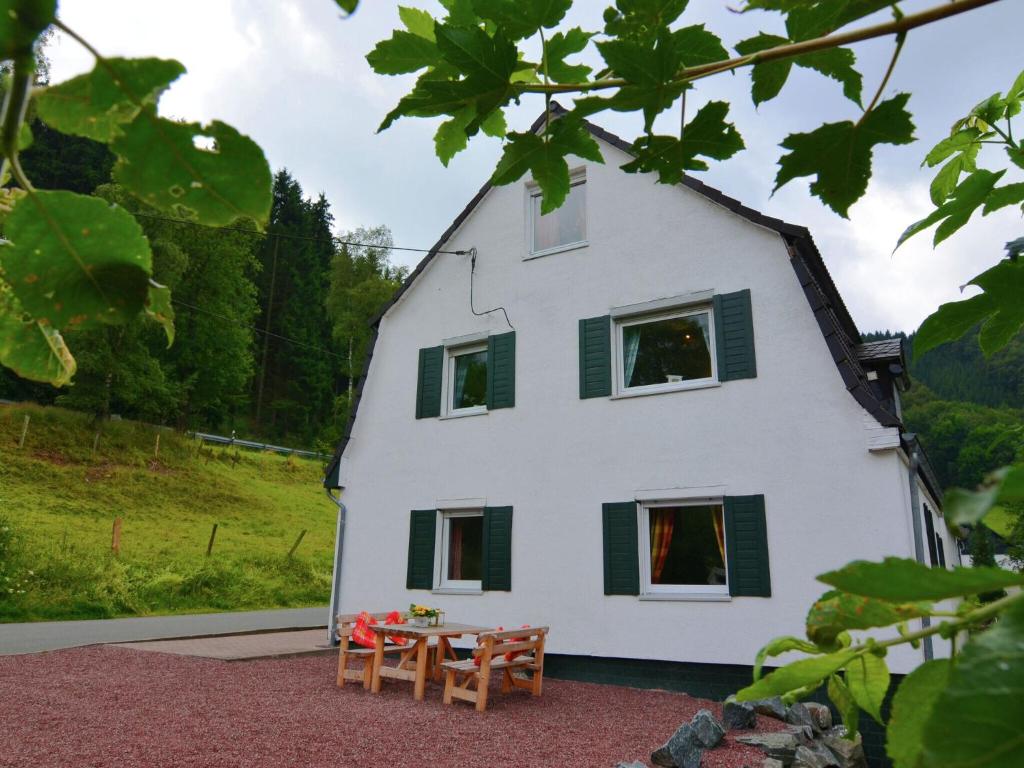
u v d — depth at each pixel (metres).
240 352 44.78
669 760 5.79
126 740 6.18
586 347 10.84
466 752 6.14
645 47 0.78
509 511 10.91
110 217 0.57
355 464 12.84
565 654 9.95
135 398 35.03
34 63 0.45
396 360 12.90
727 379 9.60
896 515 8.23
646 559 9.79
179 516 27.50
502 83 0.86
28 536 20.11
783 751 6.18
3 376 35.44
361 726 6.92
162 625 15.41
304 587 22.59
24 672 9.25
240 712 7.38
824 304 9.15
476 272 12.31
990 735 0.30
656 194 10.78
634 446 10.11
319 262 64.12
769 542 8.88
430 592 11.38
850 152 0.78
